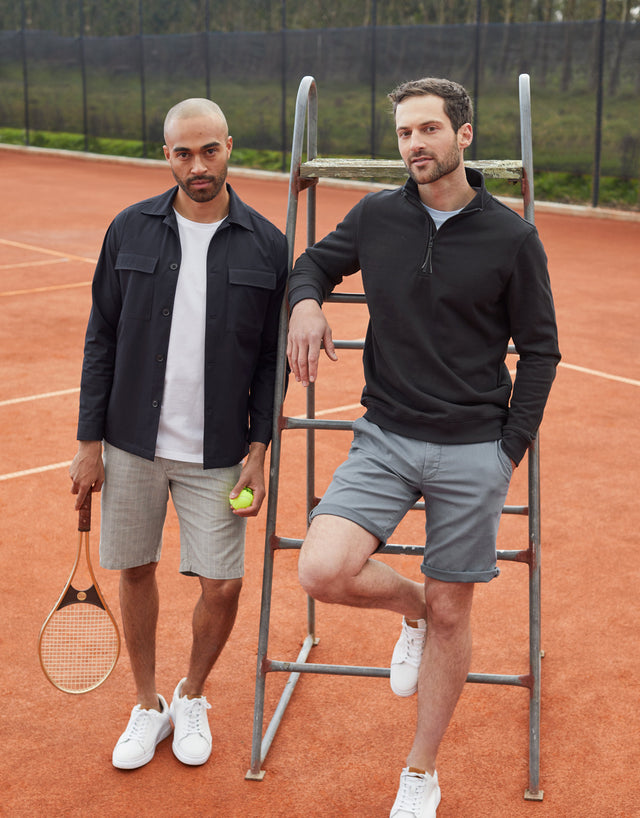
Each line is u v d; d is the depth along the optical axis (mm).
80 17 24109
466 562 2723
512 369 7980
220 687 3547
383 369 2783
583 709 3410
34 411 6641
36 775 3055
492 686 3549
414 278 2664
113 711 3402
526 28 16797
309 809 2914
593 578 4348
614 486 5398
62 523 4887
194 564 3023
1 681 3541
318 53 19703
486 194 2648
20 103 26562
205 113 2752
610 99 16219
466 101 2633
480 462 2695
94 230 14977
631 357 8195
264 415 3082
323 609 4090
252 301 2938
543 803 2941
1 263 12328
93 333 3039
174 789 3000
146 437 2963
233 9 21328
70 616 3840
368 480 2752
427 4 19000
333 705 3447
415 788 2783
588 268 12281
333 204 17516
